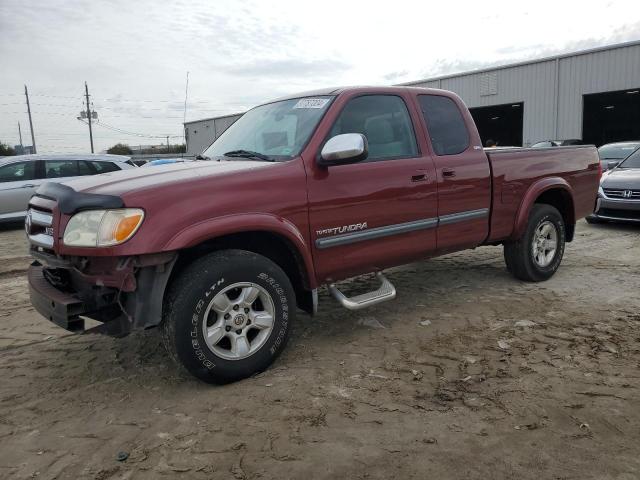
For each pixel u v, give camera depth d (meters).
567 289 5.47
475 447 2.71
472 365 3.70
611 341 4.04
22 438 2.93
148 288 3.15
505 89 30.53
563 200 6.00
